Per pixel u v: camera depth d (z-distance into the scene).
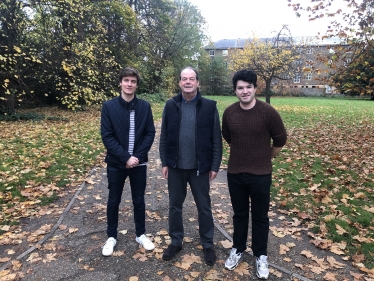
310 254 3.04
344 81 7.91
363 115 15.53
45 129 10.29
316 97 41.44
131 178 3.14
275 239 3.38
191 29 30.48
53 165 6.03
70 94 12.51
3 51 11.24
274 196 4.59
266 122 2.61
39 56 12.04
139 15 24.78
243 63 21.53
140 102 3.10
